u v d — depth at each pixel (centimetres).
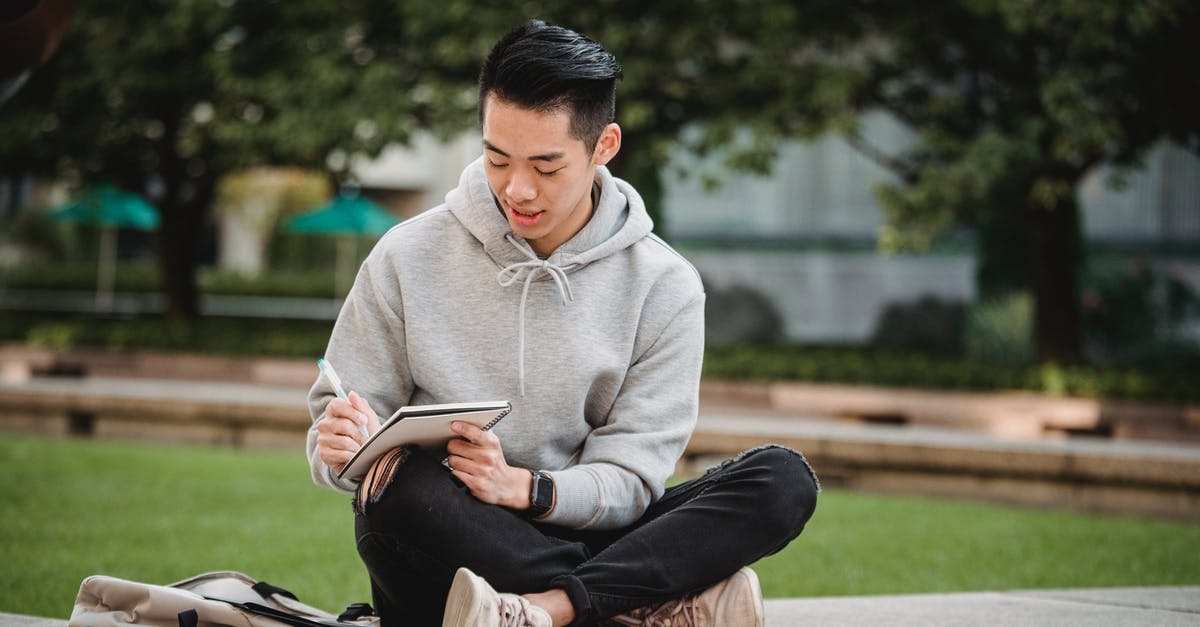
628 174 1141
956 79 1059
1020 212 1031
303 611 248
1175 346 1242
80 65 1178
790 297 1445
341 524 548
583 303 249
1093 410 888
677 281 257
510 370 246
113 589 230
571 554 227
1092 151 945
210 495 625
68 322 1320
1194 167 1246
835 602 354
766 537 232
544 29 226
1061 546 532
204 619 230
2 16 286
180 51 1166
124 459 756
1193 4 869
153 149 1274
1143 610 344
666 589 226
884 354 1145
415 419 212
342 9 1088
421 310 247
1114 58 884
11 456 751
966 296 1371
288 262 2622
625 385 253
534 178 228
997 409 911
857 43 1059
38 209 2344
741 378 1030
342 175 1188
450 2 995
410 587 232
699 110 1034
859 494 712
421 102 1072
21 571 418
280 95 1041
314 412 244
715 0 970
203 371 1142
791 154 1438
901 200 953
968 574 463
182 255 1361
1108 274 1273
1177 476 648
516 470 228
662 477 243
